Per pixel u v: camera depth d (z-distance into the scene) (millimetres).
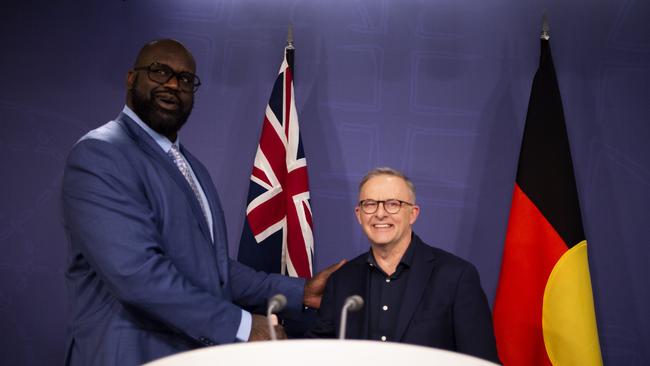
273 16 3834
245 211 3754
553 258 3361
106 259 2443
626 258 3553
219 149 3795
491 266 3617
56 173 3805
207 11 3859
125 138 2676
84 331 2584
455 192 3668
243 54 3830
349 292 2762
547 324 3326
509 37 3711
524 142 3496
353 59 3773
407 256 2725
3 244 3779
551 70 3531
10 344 3732
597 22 3672
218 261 2830
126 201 2508
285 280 3062
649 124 3602
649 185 3576
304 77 3783
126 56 3855
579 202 3545
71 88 3846
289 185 3596
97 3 3881
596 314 3539
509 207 3633
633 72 3637
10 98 3852
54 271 3754
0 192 3803
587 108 3637
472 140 3686
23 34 3877
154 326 2572
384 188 2729
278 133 3645
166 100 2758
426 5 3768
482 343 2537
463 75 3719
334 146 3740
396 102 3738
